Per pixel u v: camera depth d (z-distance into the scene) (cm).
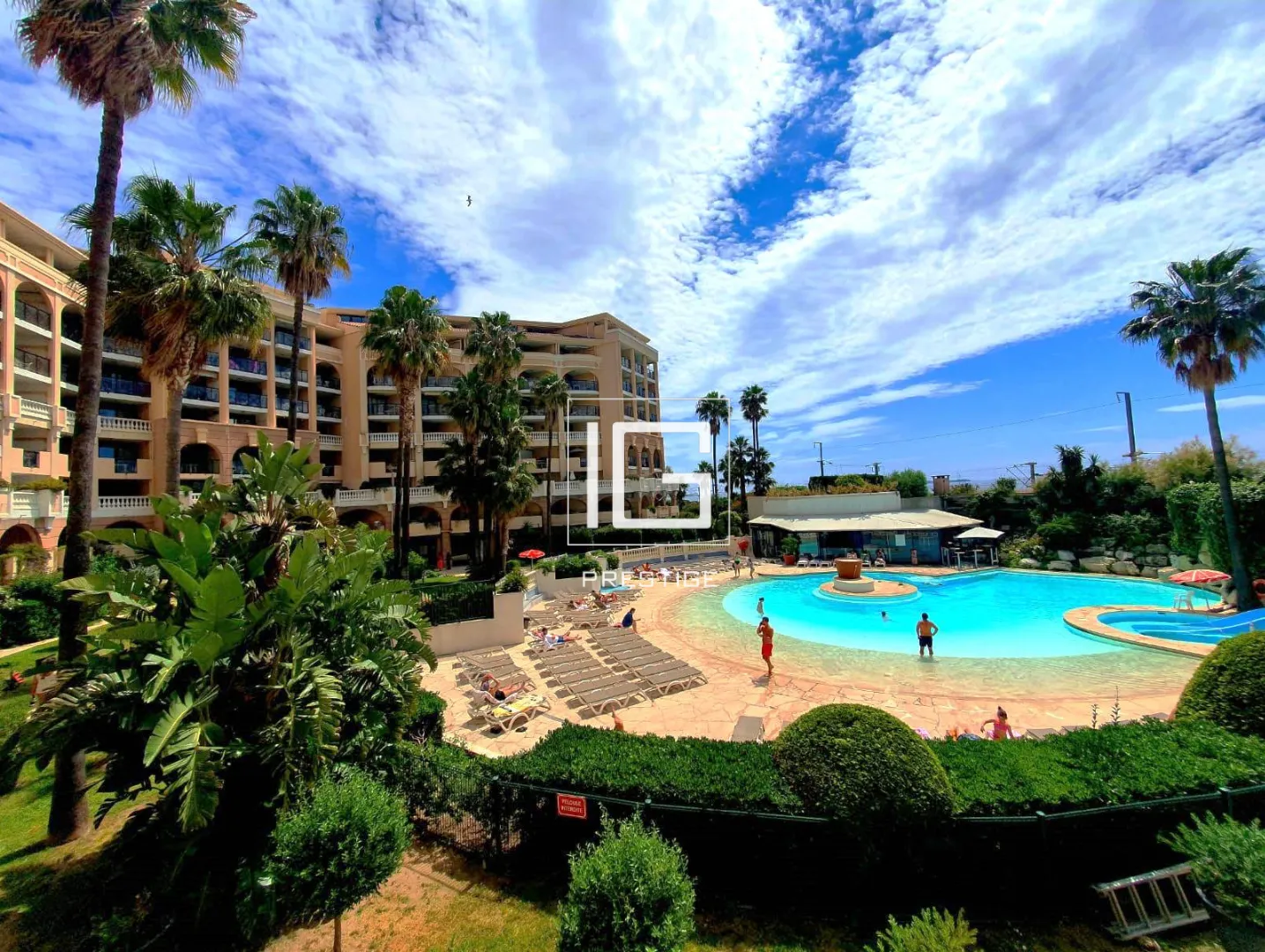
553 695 1256
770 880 554
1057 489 3189
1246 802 545
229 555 723
